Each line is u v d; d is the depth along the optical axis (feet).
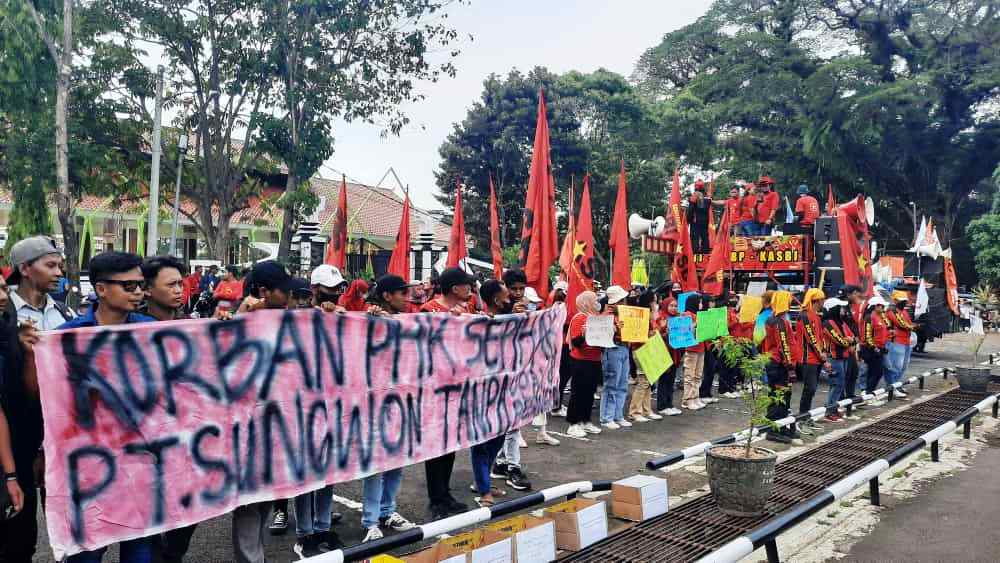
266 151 70.03
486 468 19.66
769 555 16.02
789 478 22.22
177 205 67.36
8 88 54.49
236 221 102.01
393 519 17.94
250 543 13.42
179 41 65.21
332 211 113.91
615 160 123.13
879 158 129.18
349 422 14.89
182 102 69.10
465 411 18.16
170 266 12.55
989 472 25.31
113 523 11.08
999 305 105.29
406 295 17.58
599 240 128.98
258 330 13.11
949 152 127.34
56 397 10.57
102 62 63.26
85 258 70.28
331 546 16.17
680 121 131.44
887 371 42.37
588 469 24.56
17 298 13.93
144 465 11.46
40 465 12.19
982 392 39.86
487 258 134.62
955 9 130.62
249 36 65.51
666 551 15.83
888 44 134.82
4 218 85.81
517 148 126.00
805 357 30.40
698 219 52.11
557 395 22.79
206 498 12.26
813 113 127.75
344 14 64.90
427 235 87.51
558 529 15.87
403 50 68.90
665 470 24.52
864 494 22.45
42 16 56.75
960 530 19.08
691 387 36.60
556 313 22.45
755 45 135.13
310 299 17.48
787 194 136.56
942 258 72.18
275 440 13.39
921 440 22.80
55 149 56.59
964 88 124.36
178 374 11.93
